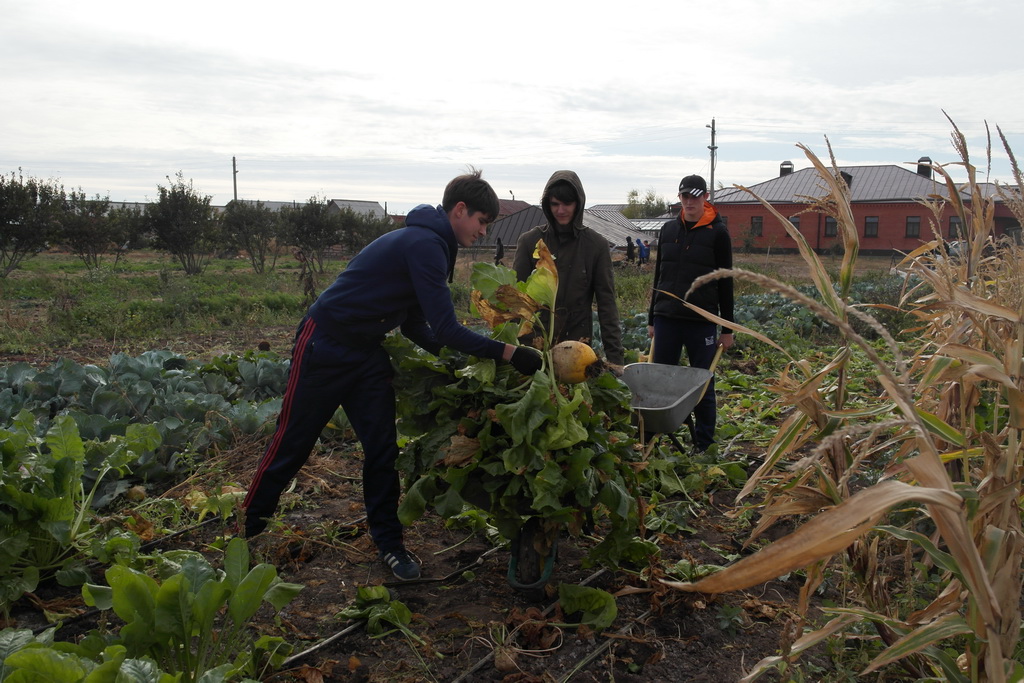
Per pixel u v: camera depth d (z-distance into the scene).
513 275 3.15
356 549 3.75
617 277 24.81
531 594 3.23
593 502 3.03
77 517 3.50
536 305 3.14
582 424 3.01
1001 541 1.88
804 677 2.72
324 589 3.38
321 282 25.33
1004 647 1.88
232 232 31.36
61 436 3.44
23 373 6.13
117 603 2.25
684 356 9.09
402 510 3.16
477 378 3.04
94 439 4.61
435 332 3.10
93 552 3.18
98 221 29.31
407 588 3.41
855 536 1.49
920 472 1.68
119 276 26.66
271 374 6.43
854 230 2.27
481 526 3.97
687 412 4.39
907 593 2.75
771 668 2.77
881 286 16.44
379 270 3.21
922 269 2.21
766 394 7.16
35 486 3.24
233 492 4.24
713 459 4.89
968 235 2.55
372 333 3.30
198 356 10.84
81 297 18.47
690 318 5.19
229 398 6.27
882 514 1.54
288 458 3.43
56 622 3.04
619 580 3.42
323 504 4.40
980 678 2.08
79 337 12.55
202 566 2.48
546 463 2.86
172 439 4.86
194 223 29.09
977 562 1.65
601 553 3.19
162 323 14.14
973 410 2.49
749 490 2.37
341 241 33.47
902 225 44.62
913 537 1.83
